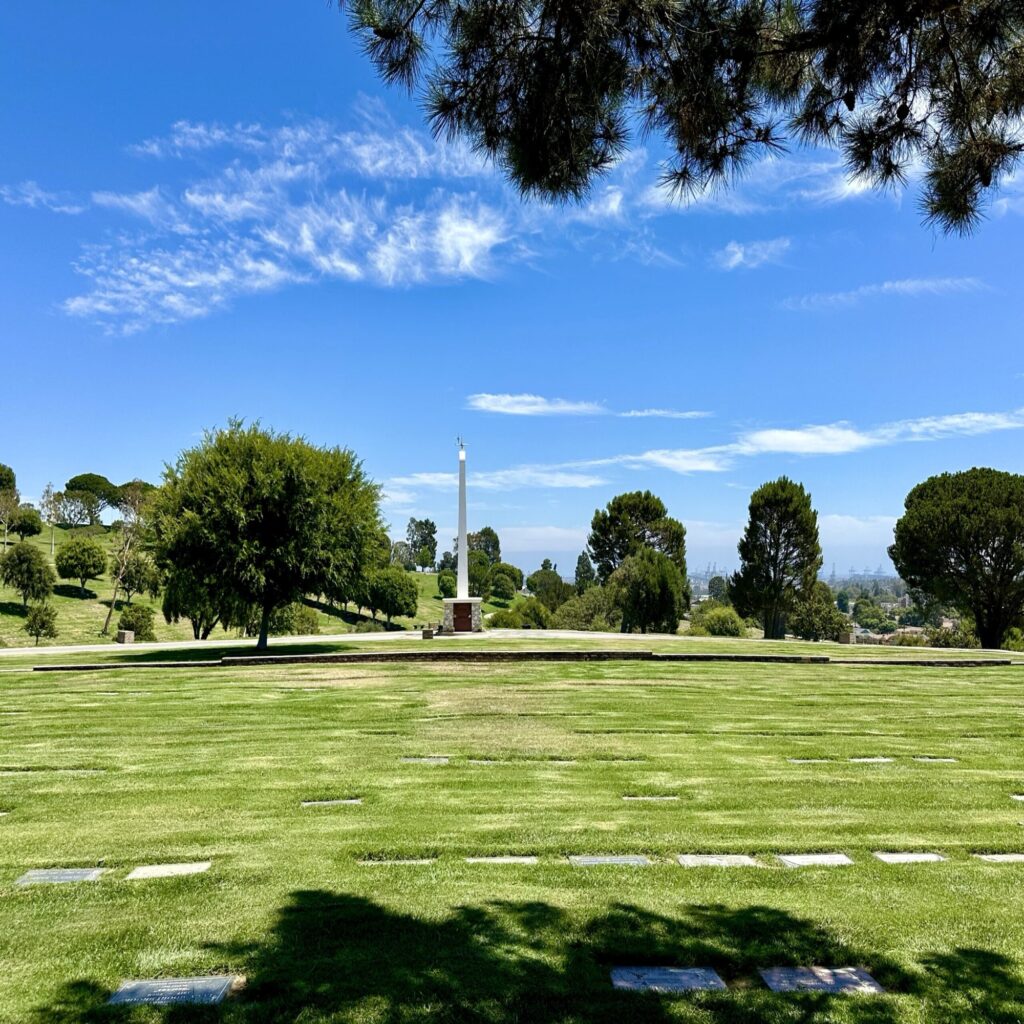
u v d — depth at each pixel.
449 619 41.22
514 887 5.13
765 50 4.70
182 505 27.45
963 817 6.98
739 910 4.75
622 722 12.44
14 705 14.76
